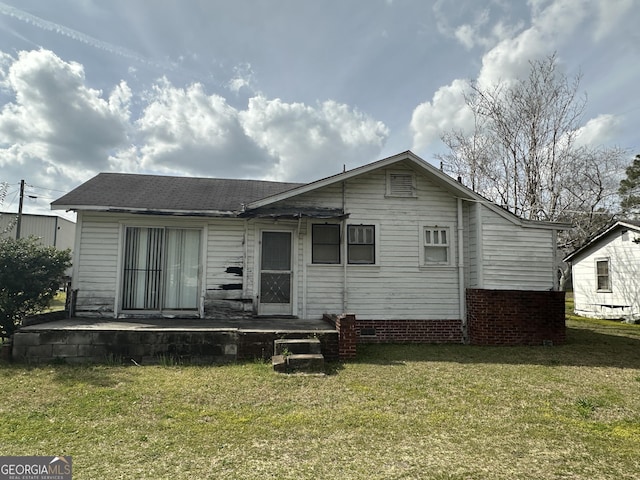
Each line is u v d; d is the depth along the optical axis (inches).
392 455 156.4
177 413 198.2
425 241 428.1
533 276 421.1
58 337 296.2
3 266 342.3
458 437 175.3
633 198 796.6
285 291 411.8
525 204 827.4
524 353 362.6
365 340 409.7
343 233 418.0
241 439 169.5
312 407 210.1
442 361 323.3
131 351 299.1
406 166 433.4
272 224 415.2
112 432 174.7
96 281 389.4
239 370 277.7
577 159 832.9
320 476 138.7
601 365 320.2
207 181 502.9
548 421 196.5
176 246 405.7
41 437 167.9
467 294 423.2
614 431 185.6
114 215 395.9
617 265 694.5
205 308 398.3
